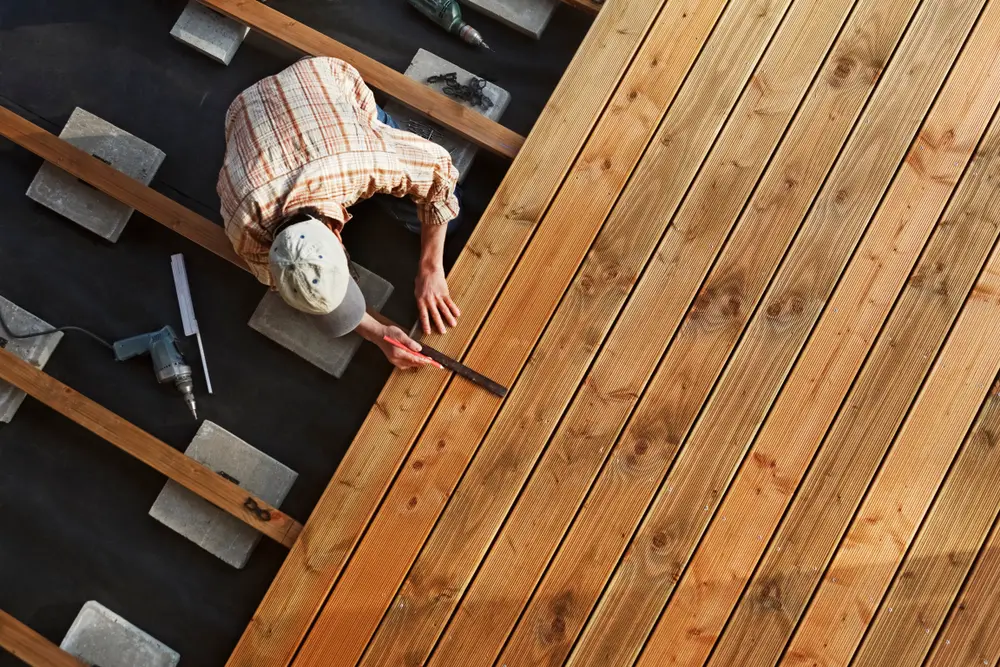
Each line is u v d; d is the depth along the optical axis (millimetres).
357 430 2297
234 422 2309
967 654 1934
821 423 2043
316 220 1594
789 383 2059
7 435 2301
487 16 2484
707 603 1971
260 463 2234
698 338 2078
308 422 2307
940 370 2055
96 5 2520
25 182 2424
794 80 2189
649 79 2203
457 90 2367
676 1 2234
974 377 2051
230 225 1718
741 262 2113
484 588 1987
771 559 1988
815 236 2119
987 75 2176
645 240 2129
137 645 2164
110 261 2387
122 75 2484
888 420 2039
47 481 2279
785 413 2047
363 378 2316
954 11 2203
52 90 2479
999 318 2072
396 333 2010
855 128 2166
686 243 2125
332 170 1665
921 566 1979
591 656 1955
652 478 2023
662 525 2004
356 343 2285
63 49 2498
